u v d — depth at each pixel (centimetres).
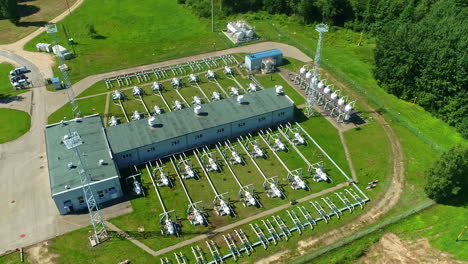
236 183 6366
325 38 11019
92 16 12012
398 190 6281
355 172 6619
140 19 11875
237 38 10700
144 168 6625
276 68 9494
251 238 5497
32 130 7412
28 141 7144
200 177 6469
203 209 5912
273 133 7431
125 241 5412
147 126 6956
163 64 9638
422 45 7750
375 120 7819
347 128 7606
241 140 7250
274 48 10419
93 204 5875
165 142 6700
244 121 7238
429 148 7150
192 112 7312
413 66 7969
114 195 5997
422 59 7825
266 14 12331
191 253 5278
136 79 9031
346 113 7569
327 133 7462
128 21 11731
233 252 5278
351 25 11462
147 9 12531
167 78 9088
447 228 5569
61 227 5588
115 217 5747
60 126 6888
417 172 6606
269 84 8850
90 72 9250
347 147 7138
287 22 11900
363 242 5434
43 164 6650
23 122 7606
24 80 8638
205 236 5522
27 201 5981
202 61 9706
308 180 6462
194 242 5438
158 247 5353
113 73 9238
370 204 6053
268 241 5450
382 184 6394
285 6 12225
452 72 7438
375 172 6612
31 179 6356
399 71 8069
